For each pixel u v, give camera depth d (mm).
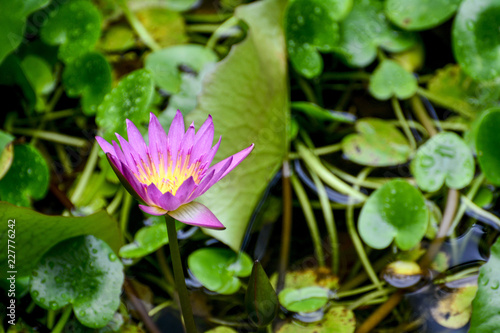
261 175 955
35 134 1020
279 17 994
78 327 897
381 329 895
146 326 901
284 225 949
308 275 925
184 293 857
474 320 869
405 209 927
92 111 986
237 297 912
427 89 1021
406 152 980
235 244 926
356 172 984
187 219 831
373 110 1020
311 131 1014
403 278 915
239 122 951
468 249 928
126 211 963
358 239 945
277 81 981
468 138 983
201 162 846
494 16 991
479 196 953
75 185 986
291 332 891
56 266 894
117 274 895
